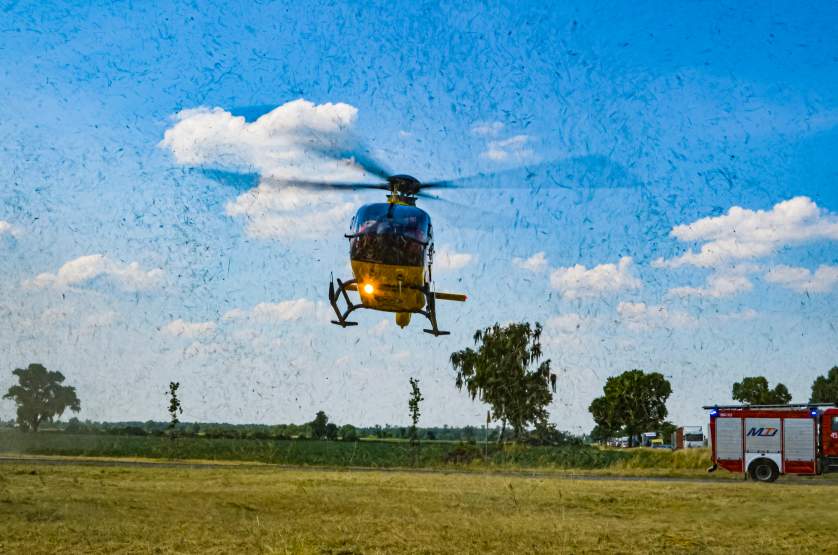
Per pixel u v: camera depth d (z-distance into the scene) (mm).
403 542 13164
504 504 18625
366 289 19922
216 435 78562
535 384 69750
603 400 112250
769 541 13906
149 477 24469
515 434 70062
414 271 19609
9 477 22703
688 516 17125
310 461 44594
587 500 19875
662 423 110438
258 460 44594
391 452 58188
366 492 20703
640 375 110812
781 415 30188
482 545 13039
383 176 20734
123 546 12445
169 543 12742
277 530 13977
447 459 46906
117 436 69250
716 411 31078
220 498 18406
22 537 12961
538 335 70375
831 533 14891
